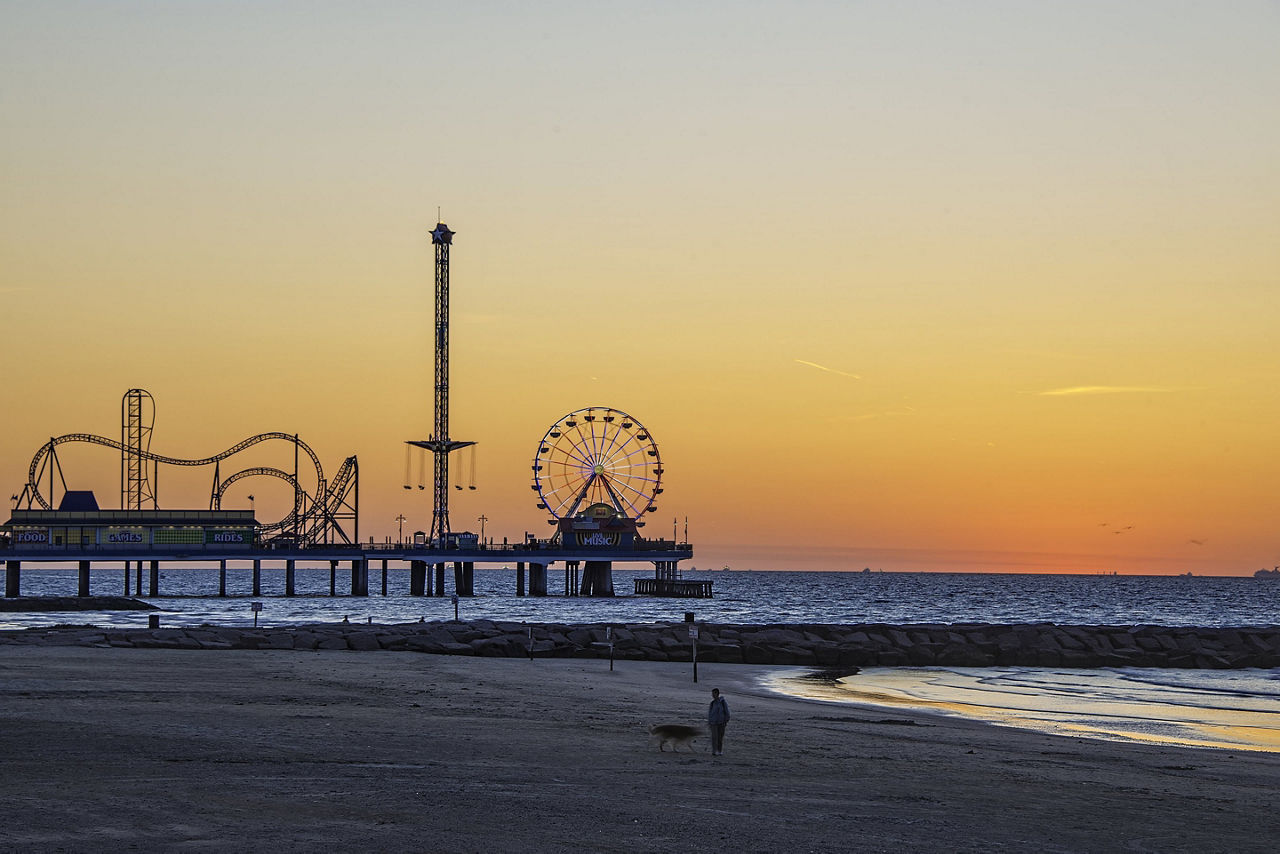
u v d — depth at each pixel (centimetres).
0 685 5466
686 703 5844
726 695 6538
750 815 2875
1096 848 2686
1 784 2959
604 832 2627
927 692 7288
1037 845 2686
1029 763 4034
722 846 2539
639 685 6869
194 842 2403
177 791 2912
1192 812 3173
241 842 2412
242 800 2823
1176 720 5984
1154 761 4259
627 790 3153
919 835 2733
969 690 7469
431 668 7331
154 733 3947
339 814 2703
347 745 3816
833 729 4909
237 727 4184
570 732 4400
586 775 3384
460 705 5250
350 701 5253
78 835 2438
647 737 4325
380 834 2522
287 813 2695
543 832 2603
